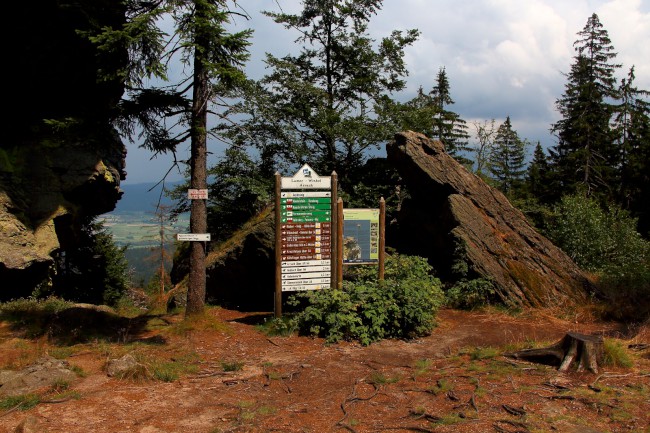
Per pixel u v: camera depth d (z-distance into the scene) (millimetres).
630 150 33344
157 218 27531
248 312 12578
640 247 14953
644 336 8547
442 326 10039
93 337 8953
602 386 5934
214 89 9789
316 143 20047
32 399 5746
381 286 9641
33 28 12875
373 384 6523
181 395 6164
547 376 6418
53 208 13258
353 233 10383
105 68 9359
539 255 12508
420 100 20594
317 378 6906
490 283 11516
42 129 13789
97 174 14188
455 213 12594
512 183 40062
